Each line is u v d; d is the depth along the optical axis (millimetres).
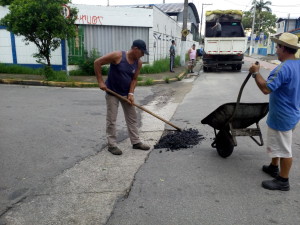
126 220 2922
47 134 5492
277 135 3398
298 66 3256
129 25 15438
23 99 8648
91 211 3070
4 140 5133
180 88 11609
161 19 19031
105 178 3807
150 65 16188
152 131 5809
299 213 3051
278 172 3812
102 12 14734
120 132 5754
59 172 3961
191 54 17469
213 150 4805
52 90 10430
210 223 2875
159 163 4285
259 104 4051
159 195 3387
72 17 11594
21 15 10539
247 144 5082
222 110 4129
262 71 17688
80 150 4770
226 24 18781
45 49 11641
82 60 14359
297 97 3289
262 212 3062
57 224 2855
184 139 5234
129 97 4633
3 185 3586
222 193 3438
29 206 3146
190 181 3727
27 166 4129
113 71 4496
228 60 17719
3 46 14953
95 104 8156
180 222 2891
